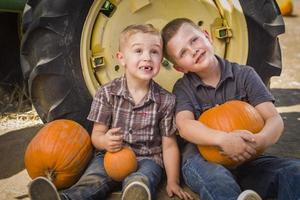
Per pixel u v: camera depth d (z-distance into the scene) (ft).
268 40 11.56
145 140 9.68
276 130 8.85
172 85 11.48
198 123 9.05
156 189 9.55
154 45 9.29
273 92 16.63
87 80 10.69
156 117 9.62
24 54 10.62
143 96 9.62
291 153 11.29
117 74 11.00
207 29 11.38
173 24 9.63
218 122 8.95
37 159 9.44
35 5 10.43
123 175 9.08
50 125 9.88
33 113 14.43
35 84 10.63
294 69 19.65
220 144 8.52
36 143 9.55
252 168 9.08
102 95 9.71
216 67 9.59
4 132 13.25
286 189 8.23
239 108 9.03
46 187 8.25
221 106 9.21
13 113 14.51
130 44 9.30
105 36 10.74
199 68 9.39
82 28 10.46
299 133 12.62
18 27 15.16
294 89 17.01
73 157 9.48
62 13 10.23
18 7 12.69
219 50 11.48
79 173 9.69
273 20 11.49
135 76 9.37
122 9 10.75
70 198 8.59
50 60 10.37
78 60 10.57
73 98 10.71
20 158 11.46
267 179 8.75
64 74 10.52
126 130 9.70
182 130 9.22
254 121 8.95
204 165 8.86
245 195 7.55
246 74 9.59
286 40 24.98
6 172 10.78
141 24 10.14
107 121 9.78
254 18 11.35
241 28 11.35
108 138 9.12
